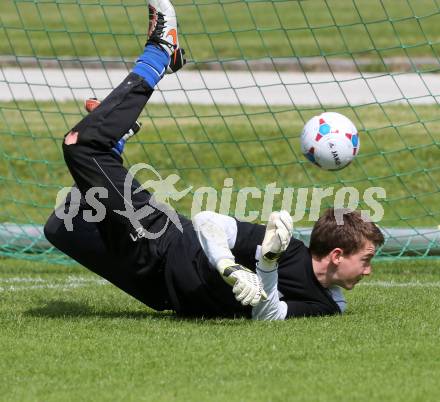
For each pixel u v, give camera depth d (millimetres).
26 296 22406
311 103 42969
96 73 51062
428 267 27000
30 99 44031
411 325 18141
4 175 35750
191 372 15086
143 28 63188
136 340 17016
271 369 15180
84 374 15094
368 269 18641
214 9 71938
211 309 18688
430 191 33938
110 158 18438
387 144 36594
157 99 43875
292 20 67438
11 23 65438
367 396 13898
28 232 28312
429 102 42875
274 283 18062
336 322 18281
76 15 68688
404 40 59156
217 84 47469
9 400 13945
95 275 26000
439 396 13906
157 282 18969
